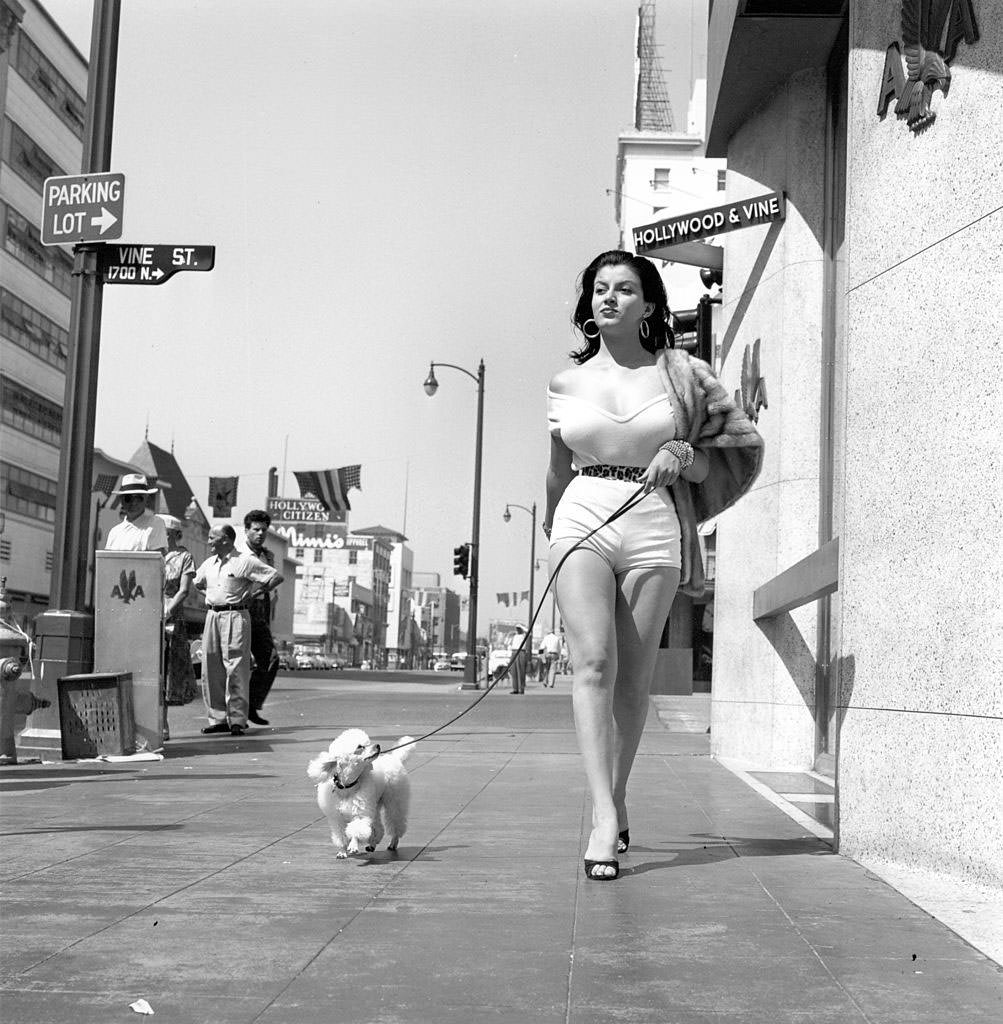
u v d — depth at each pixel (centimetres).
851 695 553
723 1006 305
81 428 1071
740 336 1125
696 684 3450
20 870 480
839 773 556
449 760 987
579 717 493
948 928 394
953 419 493
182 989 315
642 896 439
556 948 362
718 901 432
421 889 447
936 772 489
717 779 884
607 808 480
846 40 955
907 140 536
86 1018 290
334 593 16300
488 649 3391
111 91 1105
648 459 513
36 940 366
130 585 1013
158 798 724
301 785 794
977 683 470
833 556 705
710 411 514
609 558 505
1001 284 471
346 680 4038
